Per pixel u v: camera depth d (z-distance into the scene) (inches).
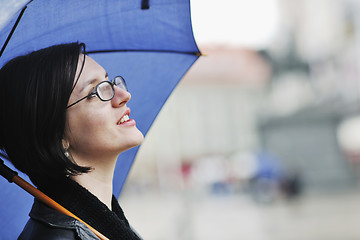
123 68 93.0
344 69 1557.6
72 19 80.5
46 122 72.1
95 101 75.7
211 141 2906.0
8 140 74.5
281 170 1175.6
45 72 72.7
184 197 1403.8
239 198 1352.1
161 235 695.7
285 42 2235.5
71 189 73.5
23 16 74.0
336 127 1392.7
